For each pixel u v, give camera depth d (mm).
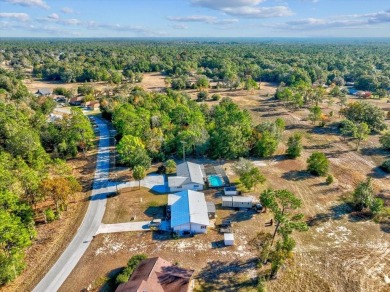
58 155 78062
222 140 78000
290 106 132250
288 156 80812
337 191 63844
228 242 47781
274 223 53312
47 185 51281
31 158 65812
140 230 51562
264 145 77750
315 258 45531
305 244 48406
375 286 40812
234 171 68750
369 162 78188
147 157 70688
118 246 47906
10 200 45531
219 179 67125
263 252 43312
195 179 64000
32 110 104875
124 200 60094
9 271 39594
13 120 79500
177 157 80000
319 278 42094
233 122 86438
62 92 151500
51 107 118188
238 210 57031
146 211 56625
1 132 74188
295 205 45938
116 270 43219
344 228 52219
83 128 80375
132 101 120875
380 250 47125
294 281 41562
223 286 40656
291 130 102688
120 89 152500
